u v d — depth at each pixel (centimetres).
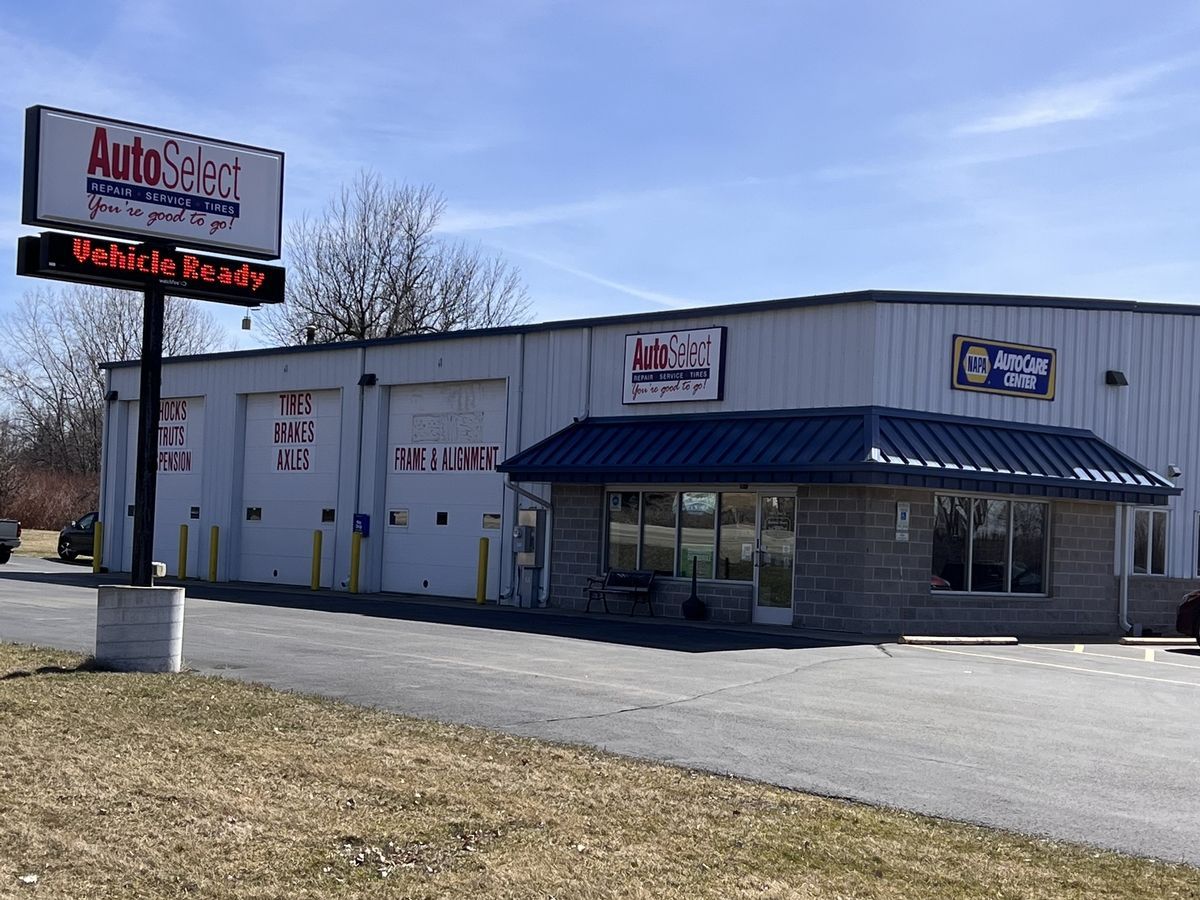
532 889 625
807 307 2286
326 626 1945
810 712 1176
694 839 714
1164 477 2514
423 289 6188
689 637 1922
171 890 615
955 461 2133
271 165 1501
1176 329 2547
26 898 594
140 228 1402
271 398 3381
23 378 7119
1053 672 1612
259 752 891
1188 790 888
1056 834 755
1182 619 2245
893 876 660
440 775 838
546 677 1360
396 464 3048
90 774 813
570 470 2455
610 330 2595
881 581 2125
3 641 1528
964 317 2284
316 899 607
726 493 2348
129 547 3756
